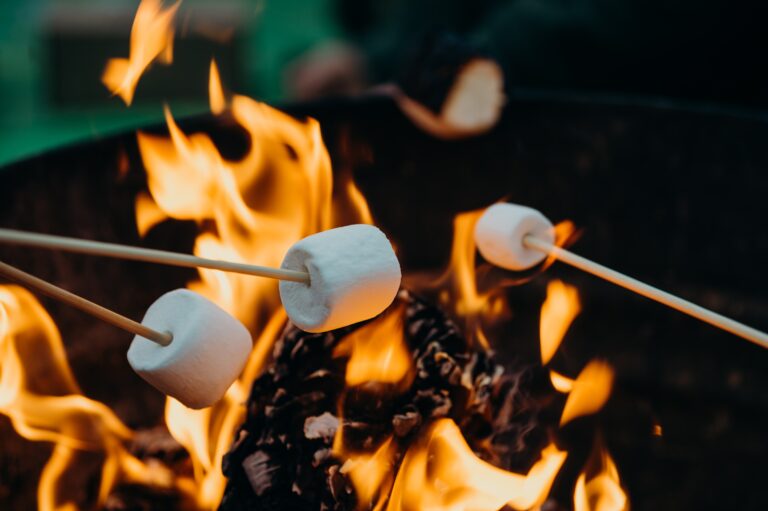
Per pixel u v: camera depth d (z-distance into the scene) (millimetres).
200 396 404
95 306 388
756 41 706
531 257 478
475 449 475
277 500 448
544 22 747
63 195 529
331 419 451
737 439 581
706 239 593
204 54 1475
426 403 456
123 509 509
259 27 1779
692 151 586
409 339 467
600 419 589
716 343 591
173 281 571
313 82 1069
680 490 570
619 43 729
